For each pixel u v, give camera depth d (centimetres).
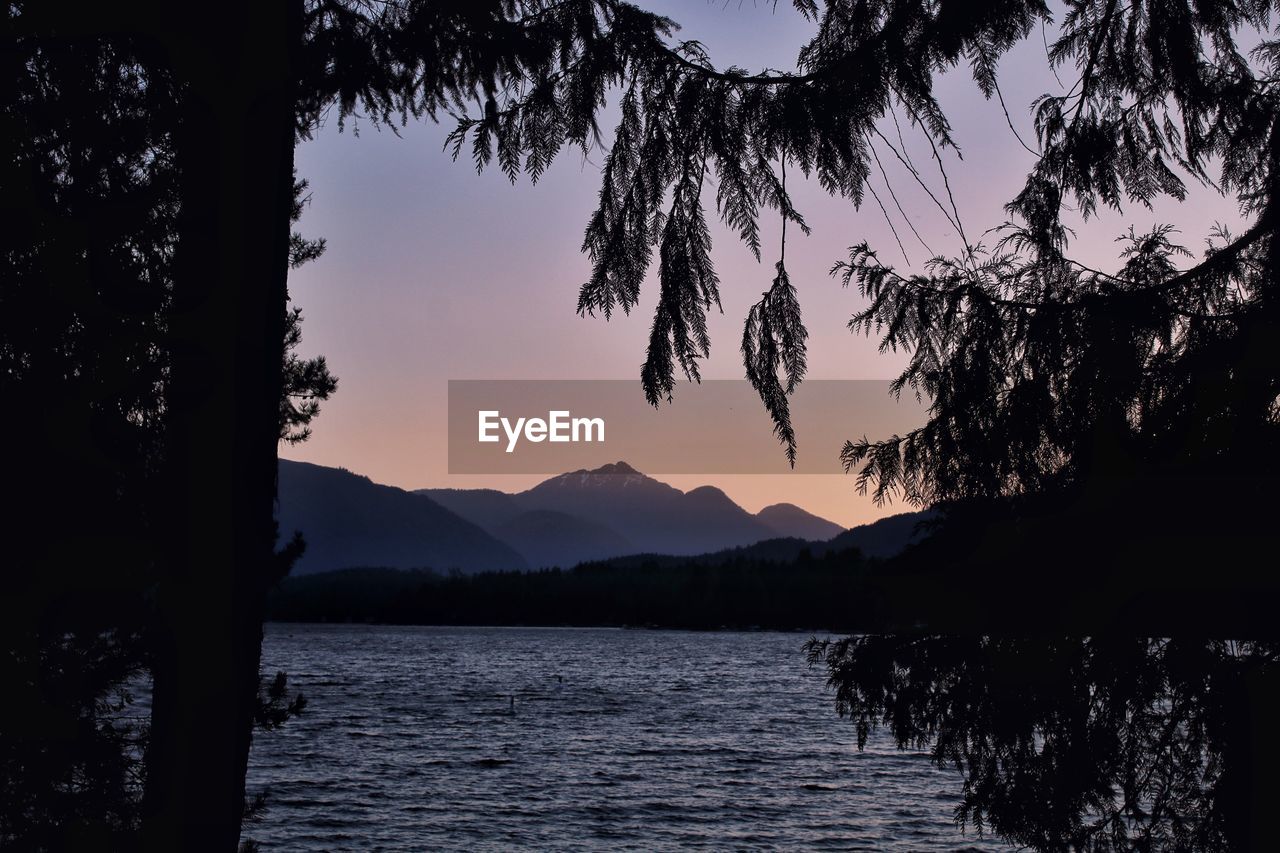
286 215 503
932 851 2100
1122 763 516
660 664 10044
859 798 2755
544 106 456
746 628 19800
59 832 532
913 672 537
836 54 458
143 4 470
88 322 533
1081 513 502
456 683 7256
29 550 525
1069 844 522
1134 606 494
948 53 447
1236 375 484
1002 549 515
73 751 545
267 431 485
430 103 518
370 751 3669
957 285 523
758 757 3628
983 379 521
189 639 455
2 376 532
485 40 467
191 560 458
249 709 472
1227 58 504
